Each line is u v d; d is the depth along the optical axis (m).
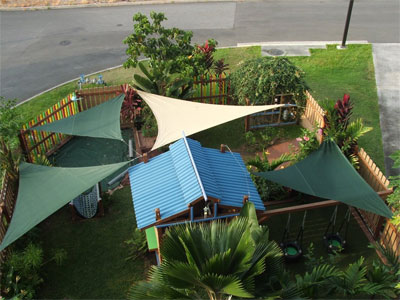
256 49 25.70
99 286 11.92
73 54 25.88
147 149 17.38
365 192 12.16
